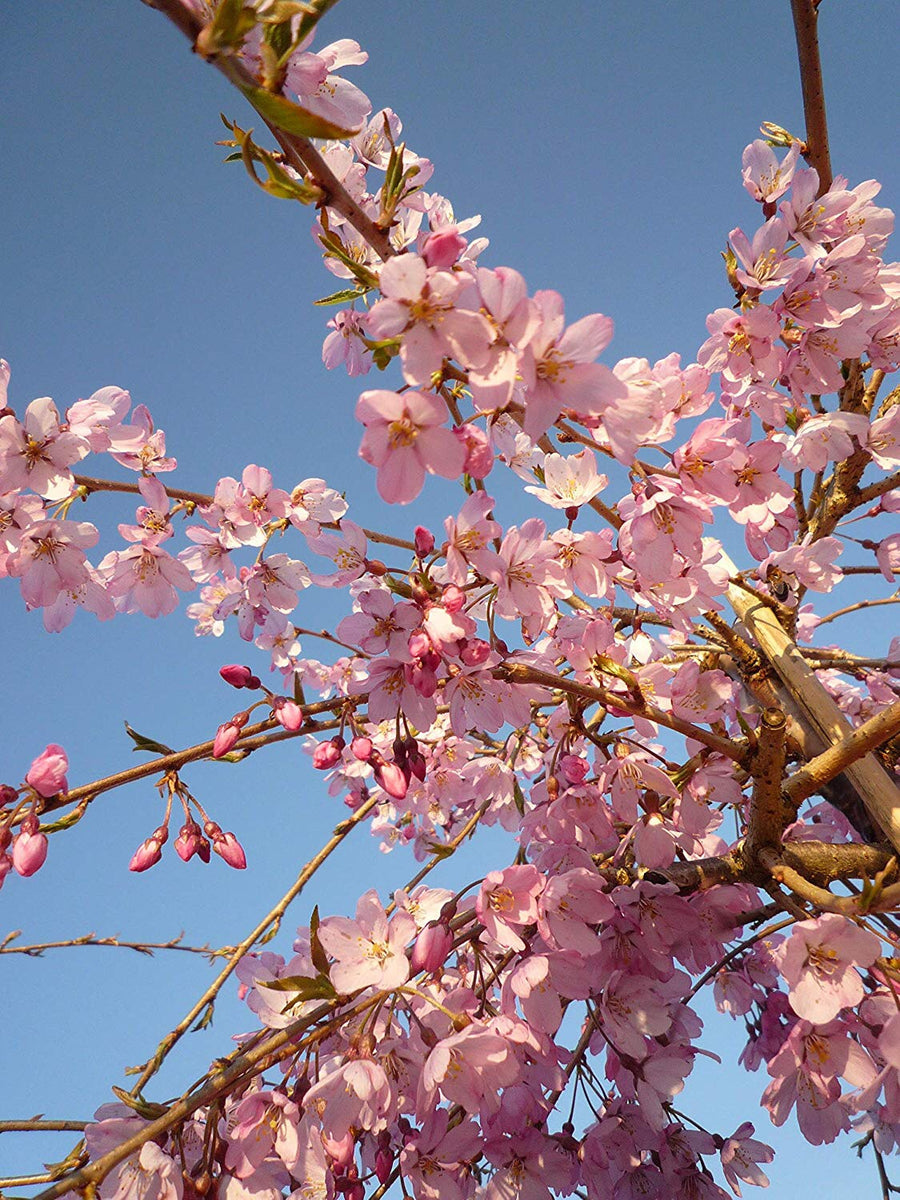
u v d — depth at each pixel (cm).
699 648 57
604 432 37
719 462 41
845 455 49
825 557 51
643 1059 49
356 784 72
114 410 51
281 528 59
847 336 45
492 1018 43
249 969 46
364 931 41
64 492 47
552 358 34
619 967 47
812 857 47
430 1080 39
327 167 33
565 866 47
